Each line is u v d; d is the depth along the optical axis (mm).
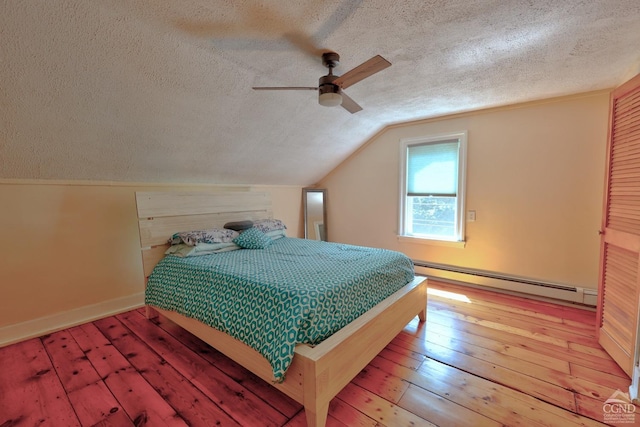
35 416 1514
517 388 1702
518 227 3100
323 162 4141
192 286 2117
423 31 1643
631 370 1729
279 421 1482
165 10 1420
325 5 1415
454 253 3514
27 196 2305
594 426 1427
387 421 1473
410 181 3803
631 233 1809
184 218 2951
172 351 2127
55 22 1381
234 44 1738
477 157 3262
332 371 1444
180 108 2205
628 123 1870
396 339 2270
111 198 2766
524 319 2588
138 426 1444
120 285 2857
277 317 1493
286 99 2531
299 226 4668
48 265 2428
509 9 1445
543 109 2879
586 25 1579
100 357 2047
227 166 3277
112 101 1931
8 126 1812
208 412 1539
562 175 2846
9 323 2256
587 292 2742
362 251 2670
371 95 2707
